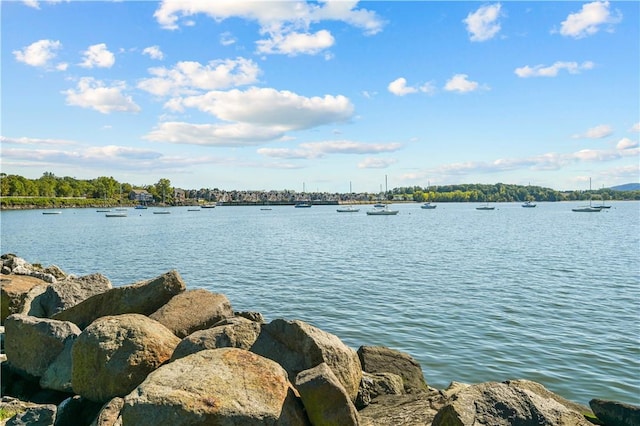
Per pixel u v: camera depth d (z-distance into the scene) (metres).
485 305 25.11
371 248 56.84
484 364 16.27
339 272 37.09
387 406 9.55
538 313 23.38
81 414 9.60
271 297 27.59
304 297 27.47
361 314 23.25
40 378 11.32
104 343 9.77
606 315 23.03
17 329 11.88
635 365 16.11
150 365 9.75
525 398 7.44
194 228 100.69
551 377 15.10
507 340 18.91
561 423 7.02
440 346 18.20
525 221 128.25
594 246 58.97
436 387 14.35
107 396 9.58
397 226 107.31
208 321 12.77
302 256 48.38
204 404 7.09
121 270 40.22
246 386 7.58
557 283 32.03
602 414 8.57
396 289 29.83
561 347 18.02
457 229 95.62
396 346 18.27
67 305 15.76
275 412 7.28
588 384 14.58
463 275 35.50
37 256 50.41
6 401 10.14
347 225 112.06
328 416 7.48
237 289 30.31
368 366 12.14
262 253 51.53
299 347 9.56
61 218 147.75
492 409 7.23
